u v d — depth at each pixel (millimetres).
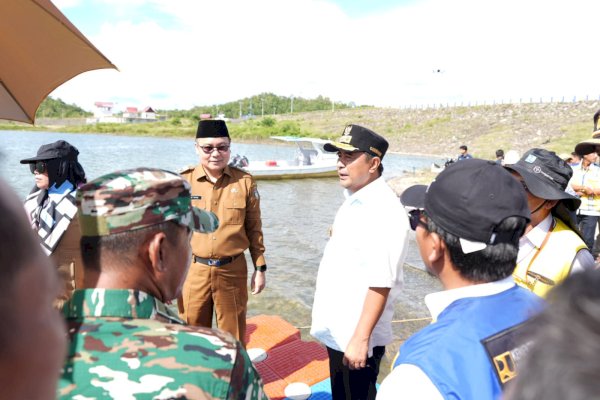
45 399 610
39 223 2650
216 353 1021
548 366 568
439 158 47000
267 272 6871
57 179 2812
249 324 4117
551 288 672
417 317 4969
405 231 2232
